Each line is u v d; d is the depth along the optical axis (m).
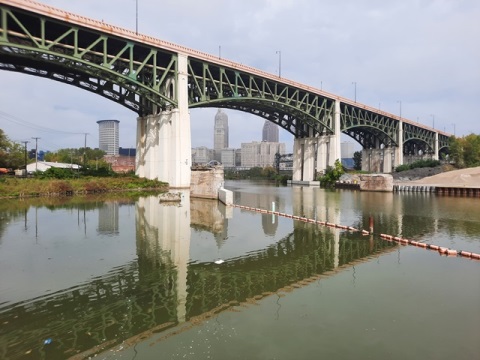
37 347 8.03
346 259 15.78
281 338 8.46
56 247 17.48
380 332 8.78
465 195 55.03
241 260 15.51
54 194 46.25
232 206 36.44
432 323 9.30
